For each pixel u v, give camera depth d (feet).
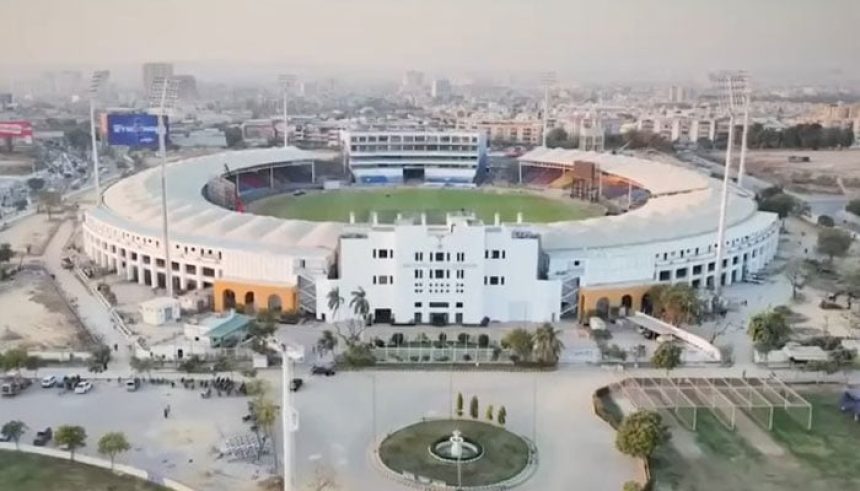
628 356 592.19
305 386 539.29
